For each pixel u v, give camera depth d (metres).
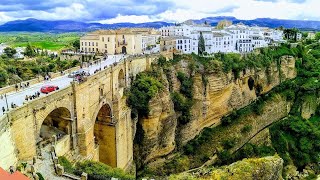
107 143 82.12
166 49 134.00
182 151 110.81
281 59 157.25
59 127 62.16
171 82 110.94
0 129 40.00
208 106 121.31
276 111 141.25
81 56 133.25
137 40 133.00
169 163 103.38
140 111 95.06
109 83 81.44
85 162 60.09
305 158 124.44
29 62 139.38
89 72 81.88
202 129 120.19
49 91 60.19
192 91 115.62
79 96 62.94
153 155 100.62
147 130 96.62
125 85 94.69
